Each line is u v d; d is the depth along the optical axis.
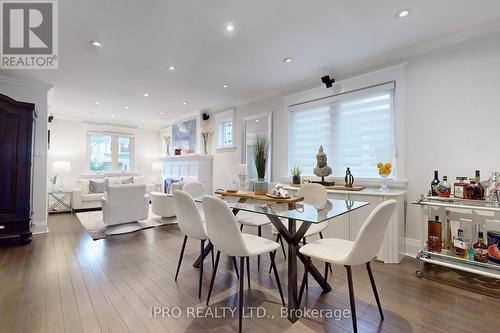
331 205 2.21
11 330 1.54
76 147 6.59
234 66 3.38
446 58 2.66
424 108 2.80
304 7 2.14
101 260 2.73
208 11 2.19
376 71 3.16
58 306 1.81
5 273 2.38
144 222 4.49
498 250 2.14
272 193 2.32
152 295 1.98
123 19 2.29
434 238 2.44
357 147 3.38
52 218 4.92
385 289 2.08
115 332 1.53
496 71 2.39
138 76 3.73
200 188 3.16
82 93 4.60
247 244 1.82
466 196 2.27
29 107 3.37
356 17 2.29
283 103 4.34
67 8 2.13
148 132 7.94
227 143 5.54
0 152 3.19
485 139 2.44
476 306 1.82
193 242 3.40
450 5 2.12
